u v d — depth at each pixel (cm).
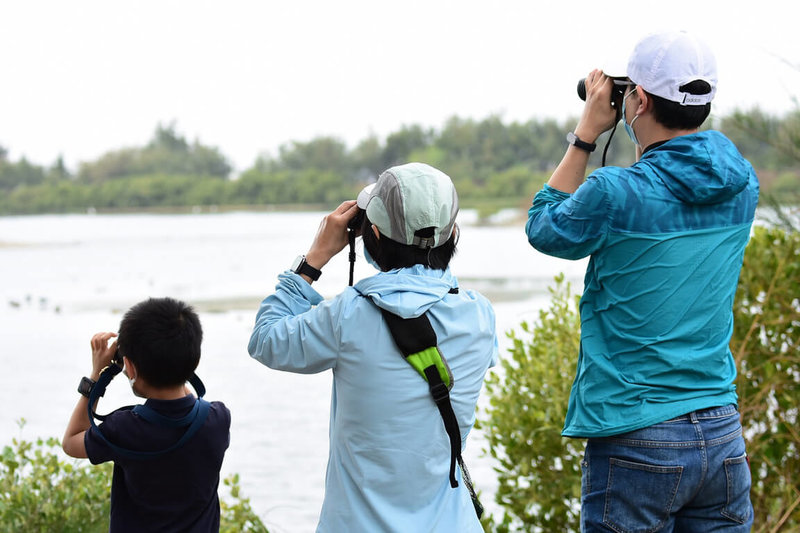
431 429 302
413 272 307
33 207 10081
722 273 331
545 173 9819
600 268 335
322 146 12081
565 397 560
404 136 11669
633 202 322
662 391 323
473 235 4534
